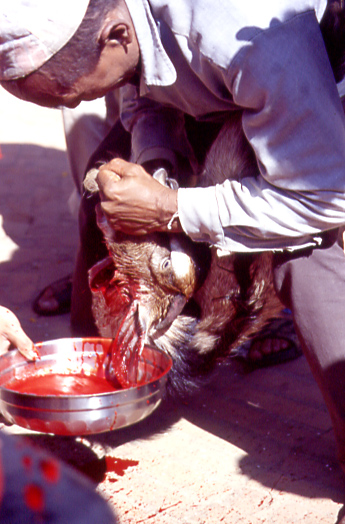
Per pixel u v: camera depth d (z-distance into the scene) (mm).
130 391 2006
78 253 2750
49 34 1691
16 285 4086
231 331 2537
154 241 2139
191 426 2734
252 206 1863
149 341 2461
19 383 2332
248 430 2701
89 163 2729
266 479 2385
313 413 2811
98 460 2498
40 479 570
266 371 3166
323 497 2281
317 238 1992
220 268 2348
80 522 548
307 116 1740
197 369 2613
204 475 2408
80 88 1835
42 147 6602
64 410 1963
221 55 1750
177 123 2420
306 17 1797
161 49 1838
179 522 2148
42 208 5266
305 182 1792
